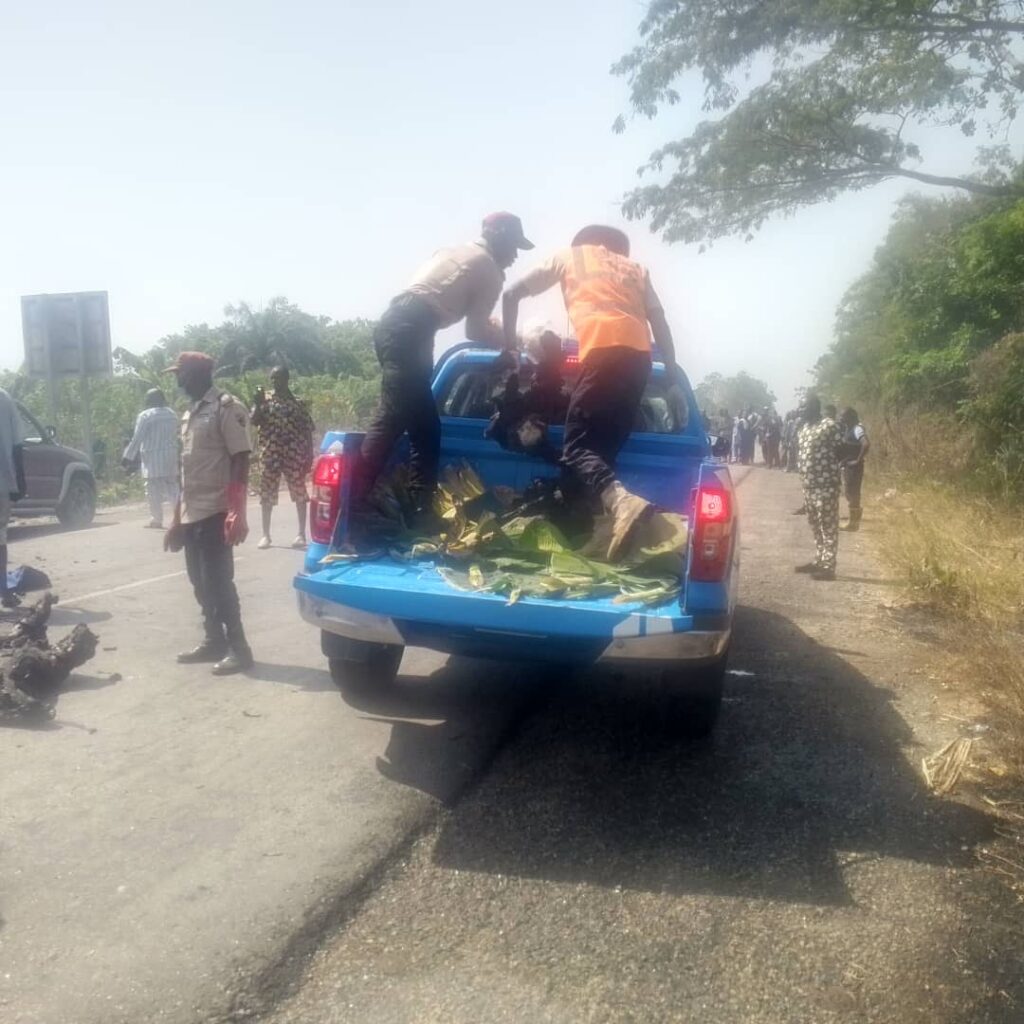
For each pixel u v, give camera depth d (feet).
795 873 12.99
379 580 15.47
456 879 12.48
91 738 16.83
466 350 21.80
